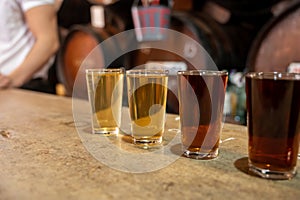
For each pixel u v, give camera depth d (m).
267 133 0.41
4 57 1.62
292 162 0.41
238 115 1.33
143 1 1.34
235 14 1.42
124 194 0.37
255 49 1.23
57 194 0.37
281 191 0.38
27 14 1.48
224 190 0.38
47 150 0.54
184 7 1.61
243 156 0.51
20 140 0.60
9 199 0.36
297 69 1.14
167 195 0.37
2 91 1.38
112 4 1.87
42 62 1.53
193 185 0.40
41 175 0.43
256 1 1.38
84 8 2.14
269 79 0.39
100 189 0.39
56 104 1.03
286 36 1.16
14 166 0.46
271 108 0.40
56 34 1.58
